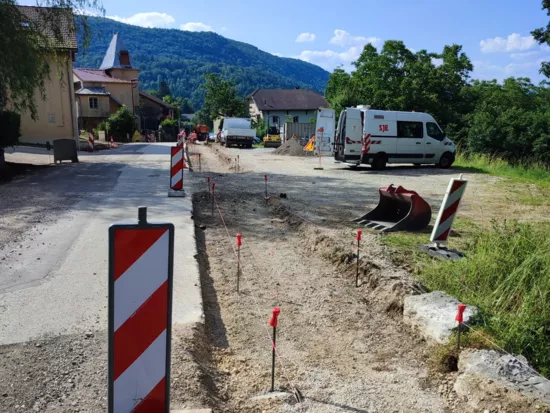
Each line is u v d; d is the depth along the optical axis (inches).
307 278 259.8
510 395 134.6
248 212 434.6
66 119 1235.9
